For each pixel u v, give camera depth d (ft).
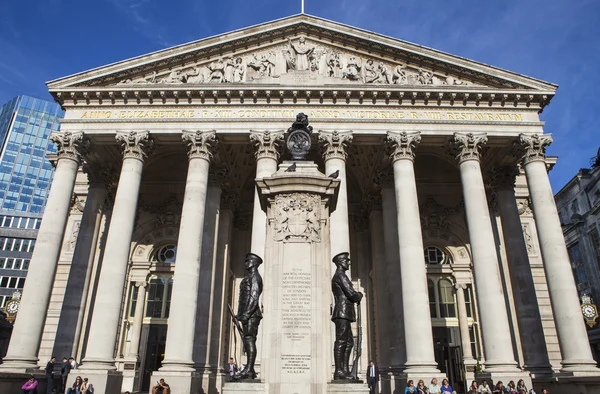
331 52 117.91
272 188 42.22
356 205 143.95
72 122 109.19
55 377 91.81
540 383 95.04
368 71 115.65
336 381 36.58
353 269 137.28
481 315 95.45
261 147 105.60
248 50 118.21
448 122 109.40
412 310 94.12
